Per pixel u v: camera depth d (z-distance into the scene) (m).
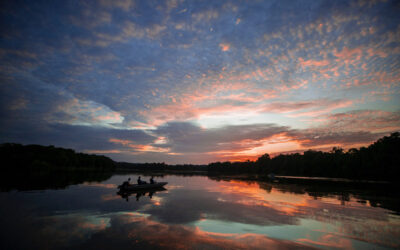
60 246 9.22
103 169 126.19
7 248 8.91
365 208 18.39
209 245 9.73
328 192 29.23
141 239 10.21
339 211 17.06
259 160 139.25
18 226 11.72
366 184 44.09
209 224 12.97
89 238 10.19
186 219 13.97
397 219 14.78
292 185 40.16
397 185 42.28
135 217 14.13
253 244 10.00
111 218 13.76
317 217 15.08
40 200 18.97
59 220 13.04
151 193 25.70
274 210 17.12
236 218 14.49
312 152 102.88
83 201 19.11
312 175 91.44
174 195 24.38
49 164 83.06
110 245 9.41
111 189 27.94
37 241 9.70
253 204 19.59
